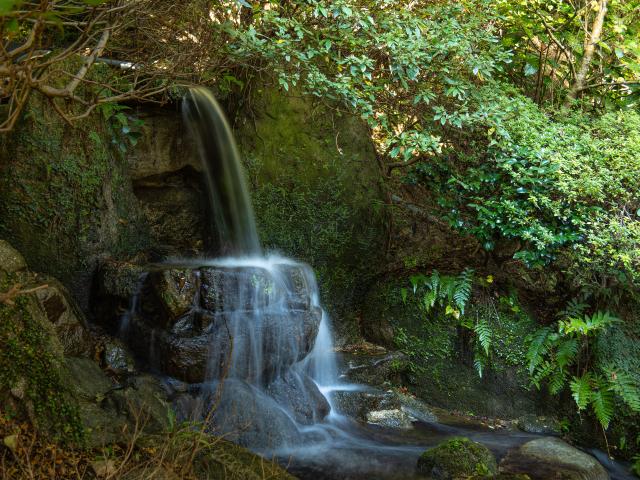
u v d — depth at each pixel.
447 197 6.02
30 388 3.00
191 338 4.00
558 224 5.47
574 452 4.38
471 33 5.86
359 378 5.30
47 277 3.86
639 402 4.89
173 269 4.09
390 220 6.21
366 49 5.69
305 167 5.60
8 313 3.11
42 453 2.84
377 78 5.88
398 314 5.72
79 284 4.35
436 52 5.55
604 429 5.09
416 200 6.80
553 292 5.74
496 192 5.80
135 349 4.16
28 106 4.06
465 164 6.06
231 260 5.33
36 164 4.12
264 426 4.09
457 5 6.00
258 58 5.28
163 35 4.83
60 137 4.22
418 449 4.40
